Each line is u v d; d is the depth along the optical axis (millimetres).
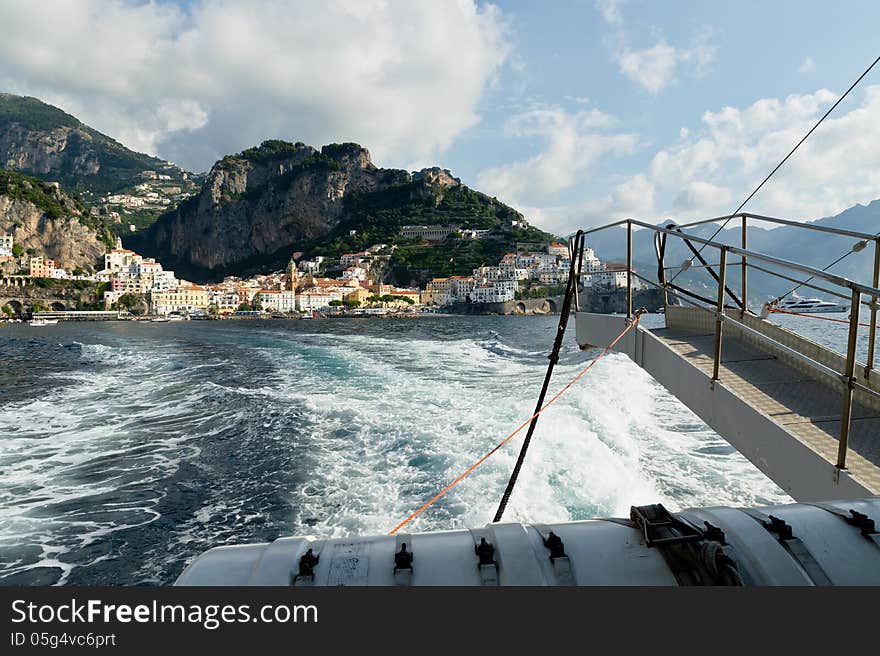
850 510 1839
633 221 5309
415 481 7484
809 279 4469
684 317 5637
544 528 1743
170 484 8078
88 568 5723
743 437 3623
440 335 48469
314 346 33719
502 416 10758
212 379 18688
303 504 7035
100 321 127250
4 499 7645
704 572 1507
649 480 7039
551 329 61656
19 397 16016
